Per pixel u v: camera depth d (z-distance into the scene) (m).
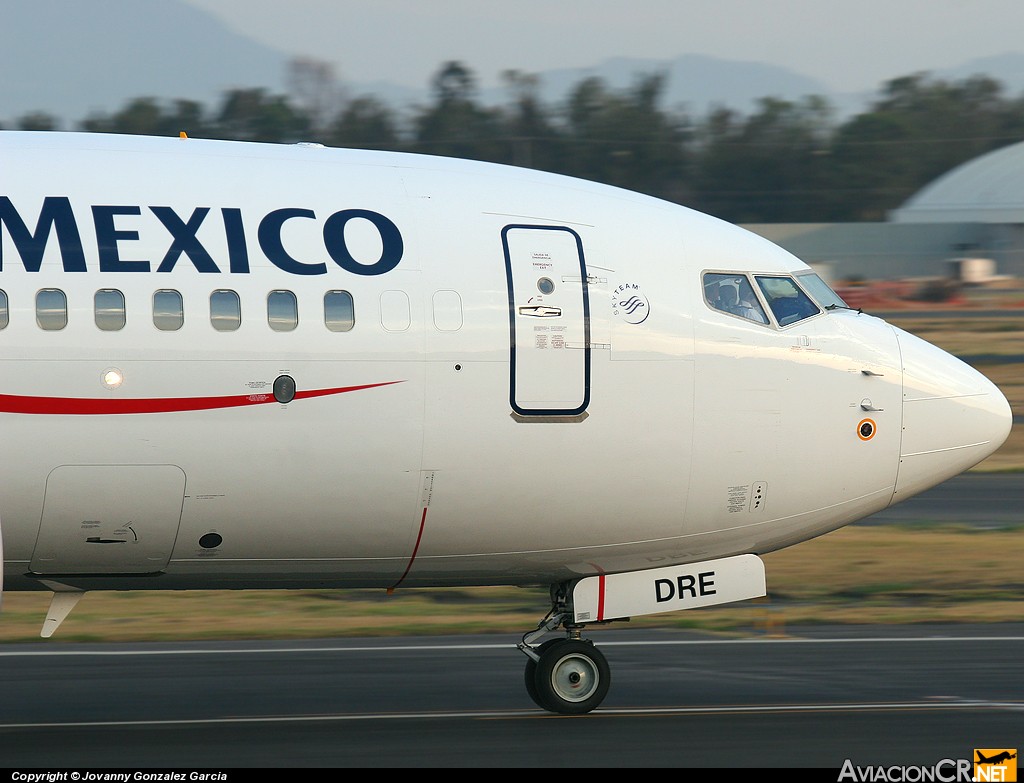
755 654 57.81
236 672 53.78
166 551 43.12
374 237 43.69
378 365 42.47
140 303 40.84
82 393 40.22
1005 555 81.12
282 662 55.69
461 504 44.38
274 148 46.12
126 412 40.62
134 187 42.53
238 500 42.28
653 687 51.91
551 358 44.22
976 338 198.88
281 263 42.38
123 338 40.56
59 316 40.25
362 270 43.03
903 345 49.16
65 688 50.88
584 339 44.62
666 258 46.75
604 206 47.53
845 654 57.78
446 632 62.44
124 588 45.50
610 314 45.16
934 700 49.88
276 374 41.66
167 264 41.41
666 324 45.72
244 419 41.56
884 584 73.38
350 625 63.38
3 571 41.50
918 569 77.06
